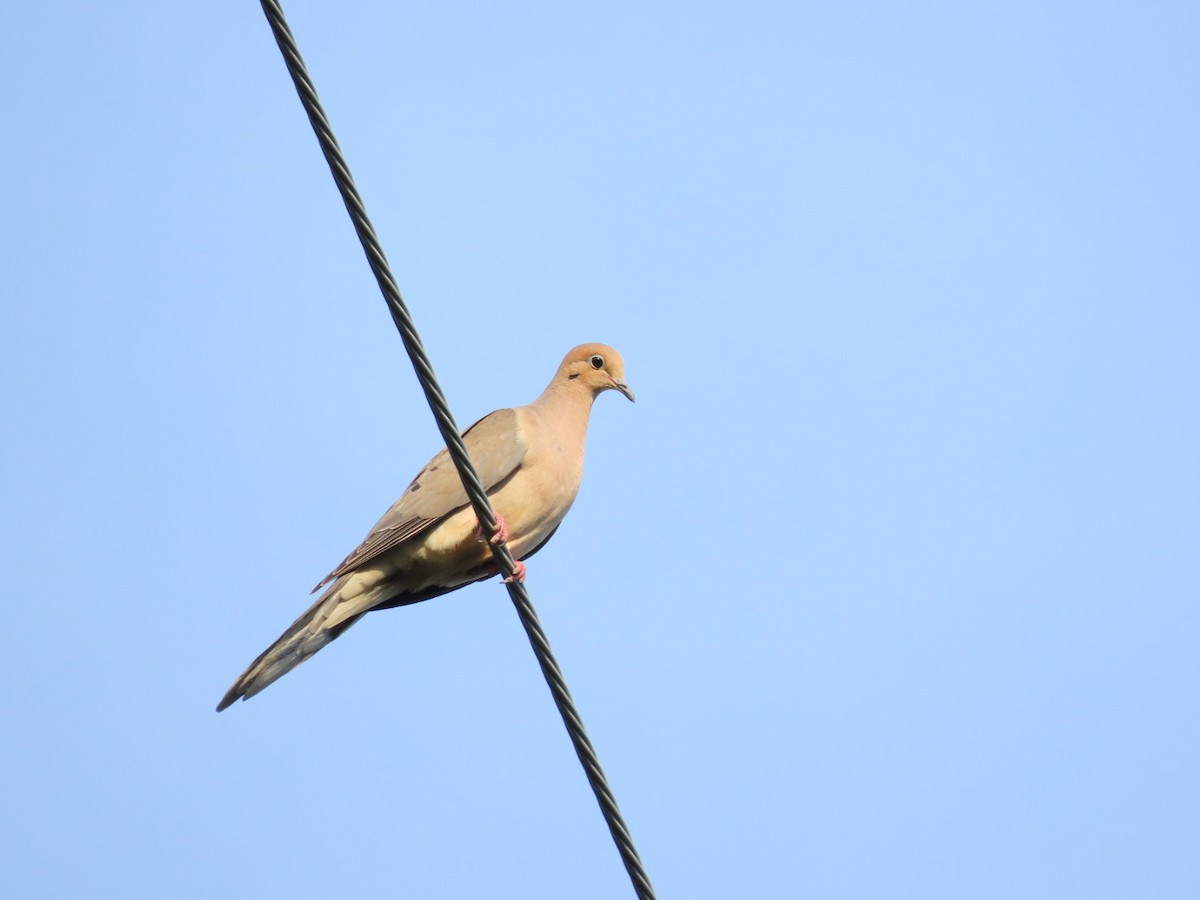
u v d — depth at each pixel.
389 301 8.48
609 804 8.80
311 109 7.98
